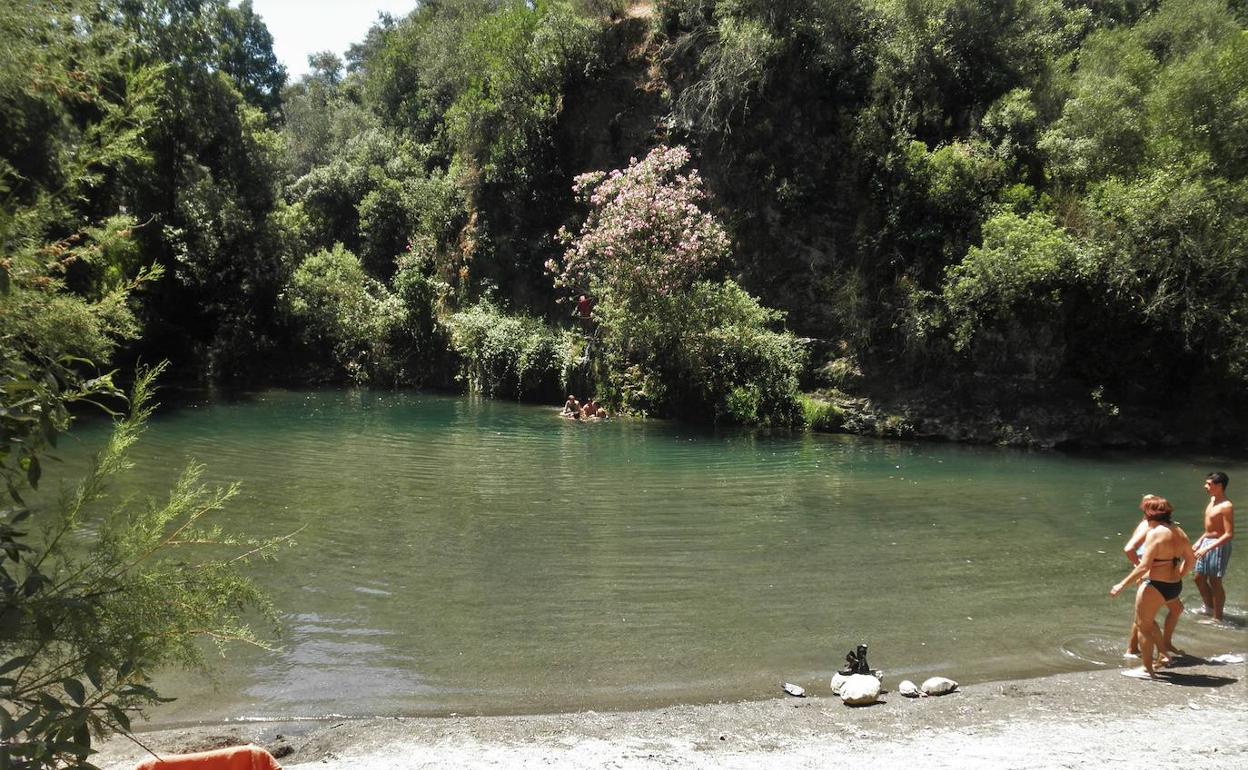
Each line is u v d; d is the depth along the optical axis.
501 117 30.70
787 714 6.11
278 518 11.26
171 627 3.13
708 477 14.82
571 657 7.04
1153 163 21.80
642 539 10.57
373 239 37.53
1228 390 20.53
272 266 32.31
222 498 3.76
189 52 29.83
